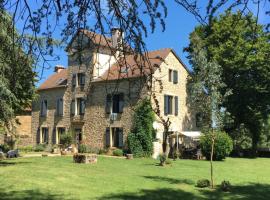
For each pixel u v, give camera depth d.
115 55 5.18
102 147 37.91
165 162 28.03
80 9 4.84
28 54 5.24
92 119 39.22
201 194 16.83
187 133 36.41
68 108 42.12
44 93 45.31
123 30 4.92
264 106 42.97
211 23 4.46
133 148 34.66
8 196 14.92
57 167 23.97
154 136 35.16
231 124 44.38
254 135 46.09
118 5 4.80
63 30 4.97
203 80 19.17
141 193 16.33
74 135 41.22
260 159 39.72
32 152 41.59
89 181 18.83
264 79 40.16
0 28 5.77
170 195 16.23
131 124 35.59
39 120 45.62
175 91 37.78
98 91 38.53
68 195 15.37
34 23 4.82
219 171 25.64
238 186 19.44
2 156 30.78
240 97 42.25
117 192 16.31
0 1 4.83
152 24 4.79
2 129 20.20
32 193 15.58
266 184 20.30
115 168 24.81
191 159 35.03
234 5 4.35
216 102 19.25
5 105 18.16
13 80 5.71
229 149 34.97
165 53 37.25
